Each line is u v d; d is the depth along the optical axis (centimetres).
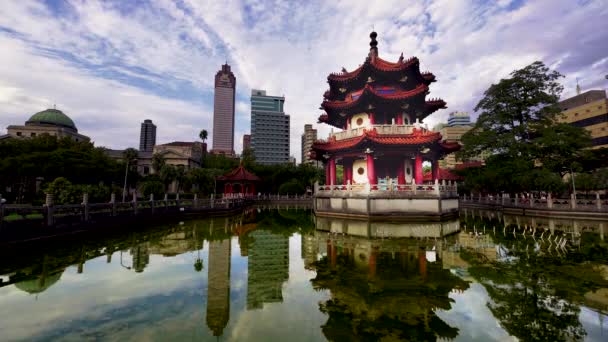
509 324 654
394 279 976
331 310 739
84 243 1662
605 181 3366
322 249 1493
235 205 3872
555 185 2938
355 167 2991
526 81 3350
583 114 5500
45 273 1085
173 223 2680
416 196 2339
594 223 2414
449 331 623
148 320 690
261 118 14400
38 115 7581
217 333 622
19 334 624
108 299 827
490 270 1059
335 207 2683
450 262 1181
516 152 3369
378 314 712
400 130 2594
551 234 1858
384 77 2866
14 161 4341
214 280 1002
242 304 787
